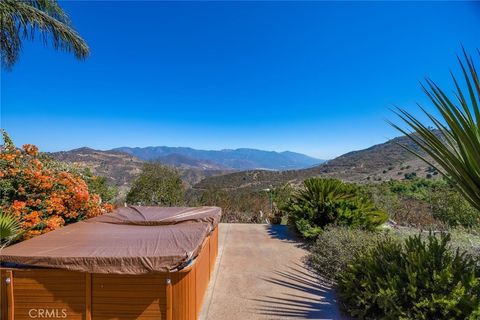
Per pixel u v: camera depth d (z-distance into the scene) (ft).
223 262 15.97
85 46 20.20
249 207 32.40
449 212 24.58
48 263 7.99
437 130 7.45
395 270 9.48
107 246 8.97
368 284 9.52
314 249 17.07
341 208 20.03
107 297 8.39
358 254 12.20
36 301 8.39
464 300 7.79
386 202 28.19
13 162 14.69
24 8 17.13
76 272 8.34
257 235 22.38
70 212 15.29
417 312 8.19
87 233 10.87
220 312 10.37
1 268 8.32
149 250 8.49
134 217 14.07
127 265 7.94
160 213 15.26
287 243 20.03
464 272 8.83
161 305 8.37
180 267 8.21
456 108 6.94
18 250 8.57
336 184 23.00
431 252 9.69
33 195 14.29
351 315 9.80
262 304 11.00
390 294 8.61
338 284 11.69
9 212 12.25
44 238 10.03
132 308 8.38
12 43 18.08
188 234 10.61
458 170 7.25
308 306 10.82
